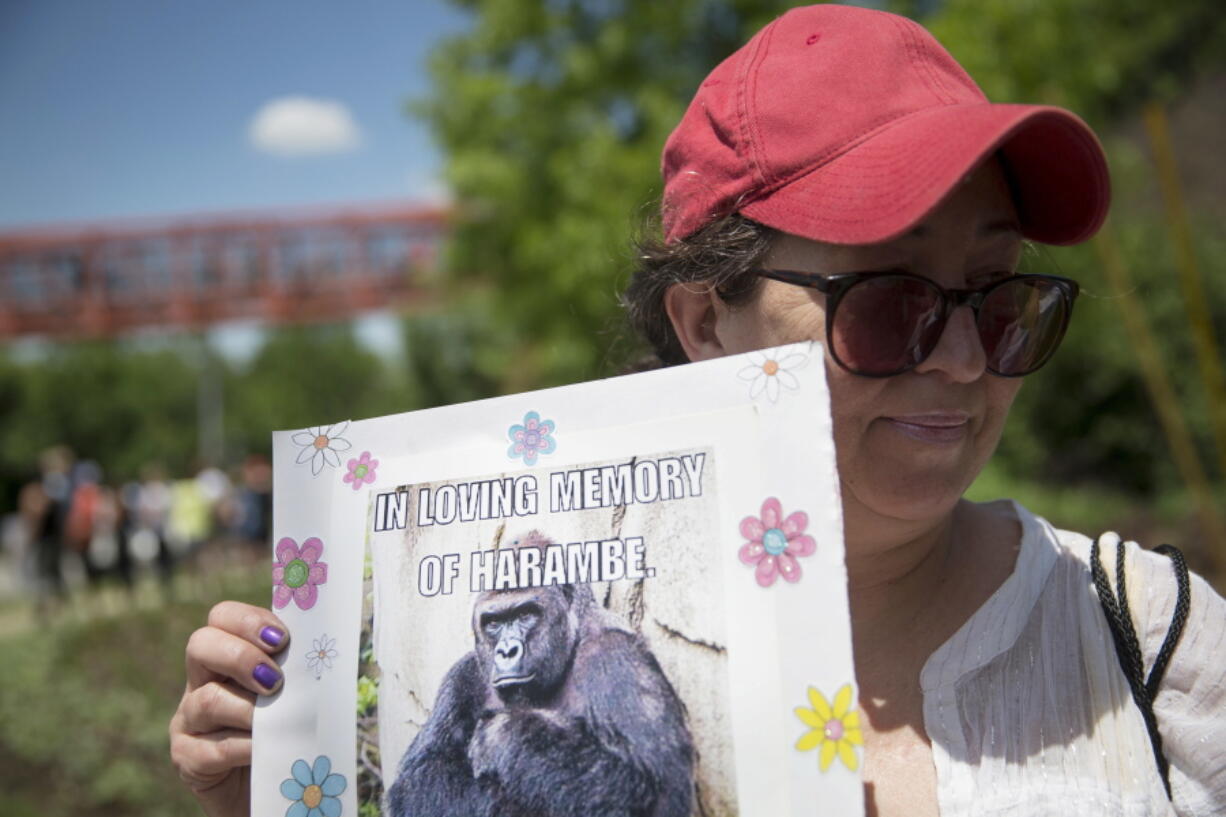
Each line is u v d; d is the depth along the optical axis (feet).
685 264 3.71
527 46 27.66
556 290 25.73
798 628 2.88
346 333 128.77
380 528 3.41
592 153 24.53
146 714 19.62
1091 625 3.39
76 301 66.69
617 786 2.98
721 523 3.01
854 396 3.27
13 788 17.98
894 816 3.22
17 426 112.68
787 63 3.44
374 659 3.34
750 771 2.86
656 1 25.91
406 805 3.21
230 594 26.04
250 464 46.83
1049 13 23.17
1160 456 27.76
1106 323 27.40
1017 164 3.48
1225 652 3.27
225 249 65.62
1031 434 29.86
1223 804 3.17
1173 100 35.63
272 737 3.41
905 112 3.31
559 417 3.26
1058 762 3.20
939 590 3.62
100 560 36.94
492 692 3.17
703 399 3.09
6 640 27.04
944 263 3.31
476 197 27.63
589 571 3.13
